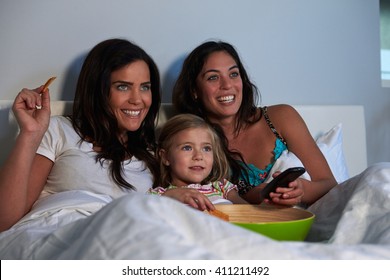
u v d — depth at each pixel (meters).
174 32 2.04
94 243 0.72
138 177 1.55
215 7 2.13
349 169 2.32
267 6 2.25
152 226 0.70
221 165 1.71
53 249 0.93
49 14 1.83
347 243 1.12
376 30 2.58
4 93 1.78
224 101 1.77
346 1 2.48
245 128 1.86
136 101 1.55
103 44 1.60
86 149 1.50
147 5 1.98
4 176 1.30
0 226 1.32
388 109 2.65
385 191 1.16
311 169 1.75
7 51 1.78
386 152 2.65
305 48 2.36
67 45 1.86
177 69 2.05
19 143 1.30
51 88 1.84
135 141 1.67
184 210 0.77
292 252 0.70
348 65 2.49
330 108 2.28
